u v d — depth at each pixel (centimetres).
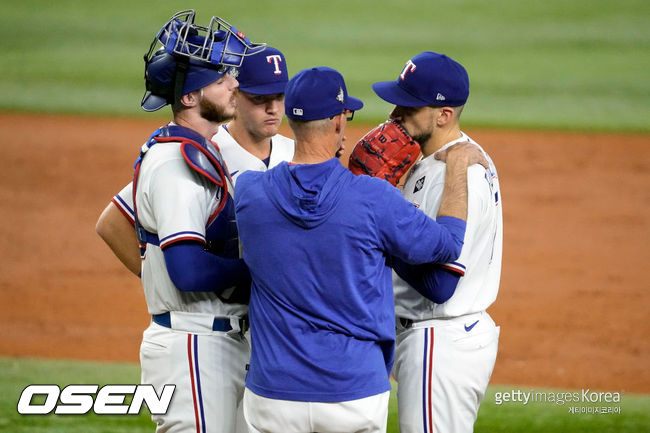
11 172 4697
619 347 2591
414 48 7350
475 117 5766
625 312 2906
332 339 1138
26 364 2327
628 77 6594
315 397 1130
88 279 3259
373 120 5575
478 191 1275
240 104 1484
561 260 3481
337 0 8956
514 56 7200
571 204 4209
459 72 1318
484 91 6356
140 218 1273
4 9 8619
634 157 4975
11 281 3222
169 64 1245
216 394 1284
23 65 6950
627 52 7212
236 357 1320
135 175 1284
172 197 1212
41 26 8075
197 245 1212
